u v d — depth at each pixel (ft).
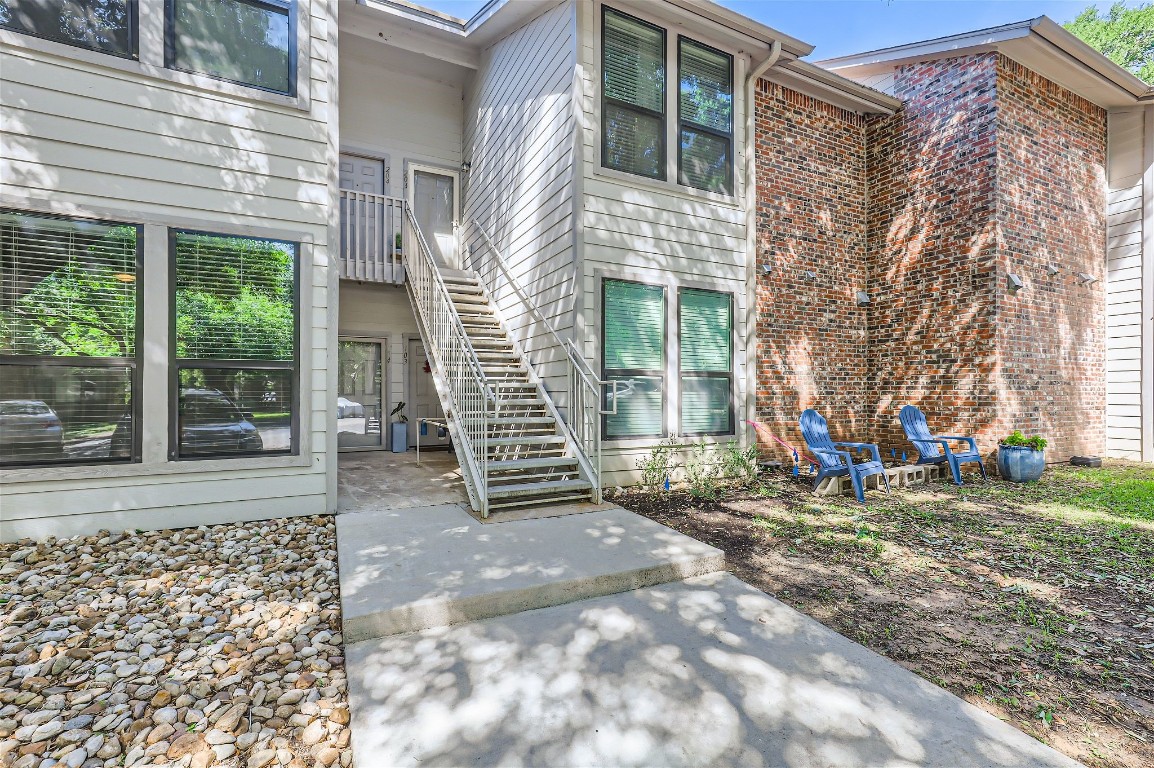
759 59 22.85
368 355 29.96
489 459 18.35
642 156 20.39
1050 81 25.39
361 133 28.81
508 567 11.13
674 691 7.55
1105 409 27.81
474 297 25.94
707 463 21.42
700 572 11.94
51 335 12.96
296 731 6.76
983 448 23.16
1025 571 12.38
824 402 25.93
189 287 14.25
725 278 22.16
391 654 8.49
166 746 6.39
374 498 17.43
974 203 23.57
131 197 13.58
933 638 9.30
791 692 7.56
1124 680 8.07
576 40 18.92
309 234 15.53
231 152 14.66
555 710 7.13
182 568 11.74
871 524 16.06
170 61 14.07
